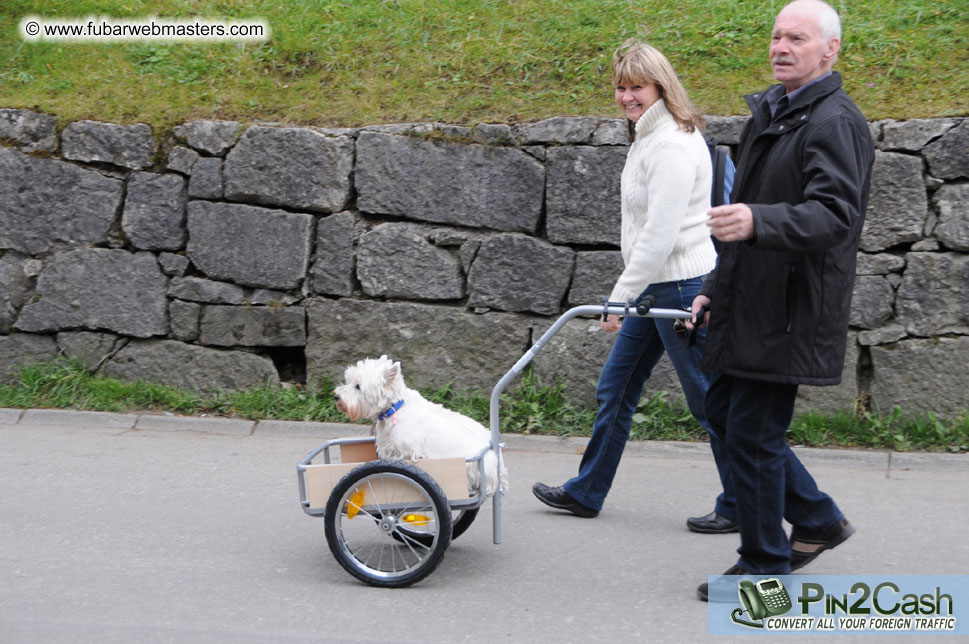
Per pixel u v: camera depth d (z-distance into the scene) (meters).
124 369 12.14
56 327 12.16
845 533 7.17
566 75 12.27
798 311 6.28
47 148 12.02
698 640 6.42
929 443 10.51
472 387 11.60
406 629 6.54
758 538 6.76
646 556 7.85
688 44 12.65
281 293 11.85
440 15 13.70
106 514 8.71
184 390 12.02
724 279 6.54
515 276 11.43
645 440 10.79
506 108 11.84
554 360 11.41
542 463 10.38
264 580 7.34
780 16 6.45
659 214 7.45
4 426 11.39
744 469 6.69
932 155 10.59
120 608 6.83
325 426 11.27
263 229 11.74
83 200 11.99
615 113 11.52
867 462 10.21
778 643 6.37
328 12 13.98
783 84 6.70
